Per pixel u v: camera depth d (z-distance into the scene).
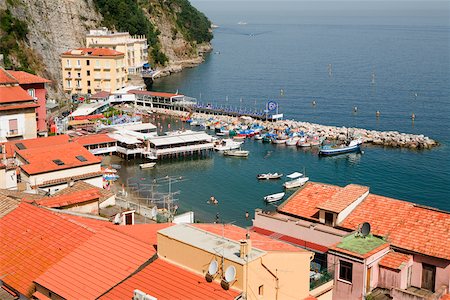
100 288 40.16
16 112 118.12
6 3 194.62
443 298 47.56
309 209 60.06
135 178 132.12
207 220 107.31
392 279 48.72
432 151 159.38
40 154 93.50
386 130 186.12
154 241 45.78
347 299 48.19
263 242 43.75
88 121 171.38
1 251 47.41
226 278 37.28
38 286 42.09
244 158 151.25
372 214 56.53
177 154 151.00
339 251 48.53
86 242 45.25
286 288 40.78
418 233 52.22
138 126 170.25
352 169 143.25
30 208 52.53
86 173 93.62
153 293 38.50
